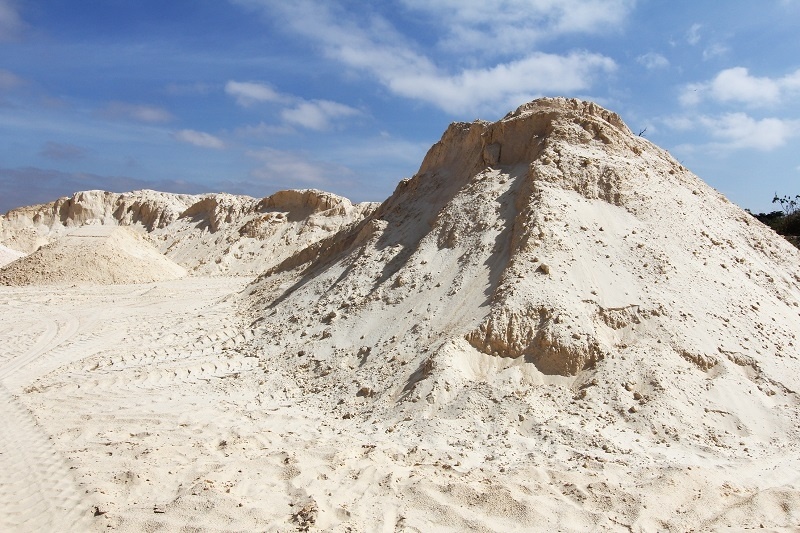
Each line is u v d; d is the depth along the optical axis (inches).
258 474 278.7
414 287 512.1
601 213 514.0
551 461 291.6
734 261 517.3
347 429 348.8
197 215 1962.4
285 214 1675.7
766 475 285.0
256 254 1571.1
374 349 453.4
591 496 256.2
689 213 549.0
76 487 265.3
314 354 480.4
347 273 621.0
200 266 1531.7
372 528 233.0
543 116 617.0
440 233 569.0
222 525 231.3
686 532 234.4
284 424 359.3
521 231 483.5
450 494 256.5
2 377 482.9
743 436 329.4
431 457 298.4
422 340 434.0
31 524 235.9
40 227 2146.9
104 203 2210.9
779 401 361.1
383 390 393.4
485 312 424.8
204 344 576.1
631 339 400.8
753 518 244.7
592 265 452.1
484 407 351.9
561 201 508.1
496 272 472.4
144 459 298.2
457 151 749.3
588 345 385.4
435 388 365.7
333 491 261.1
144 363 514.0
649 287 438.6
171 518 236.2
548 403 353.1
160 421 360.8
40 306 826.8
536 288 425.4
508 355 397.4
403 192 804.6
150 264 1222.9
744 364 388.2
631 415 338.6
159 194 2277.3
